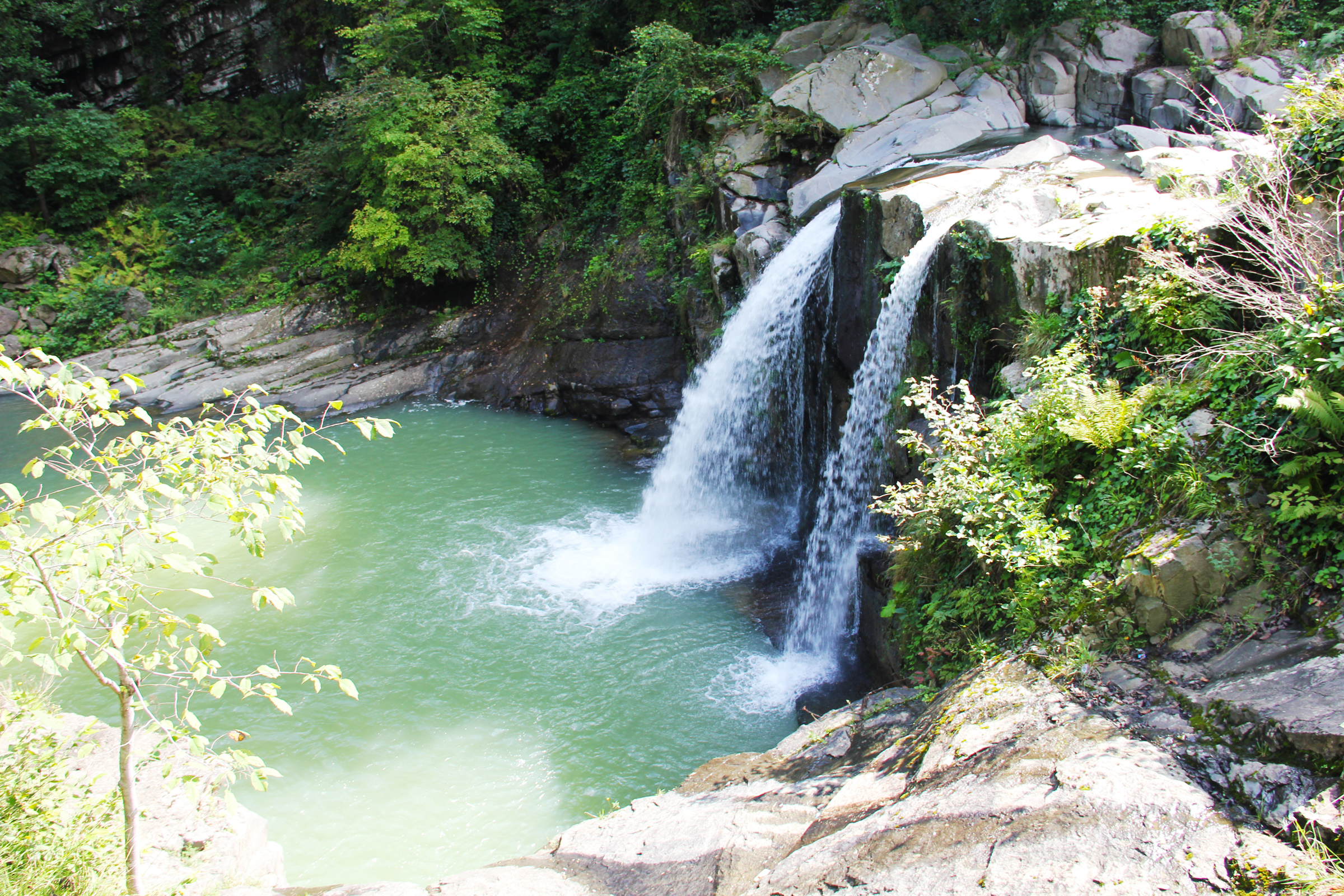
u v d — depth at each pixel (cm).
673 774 794
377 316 2256
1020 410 704
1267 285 665
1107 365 725
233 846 537
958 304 888
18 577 364
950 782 466
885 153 1461
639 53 1861
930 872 390
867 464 1051
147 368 2211
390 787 793
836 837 456
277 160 2870
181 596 1153
